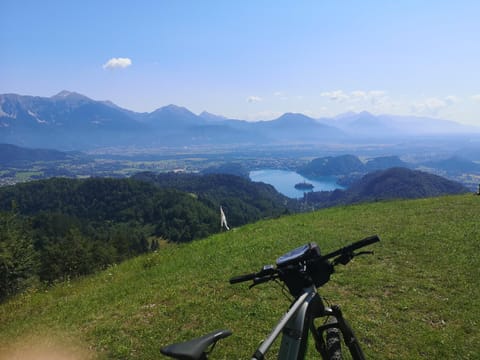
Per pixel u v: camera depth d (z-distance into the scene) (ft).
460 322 21.12
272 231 48.06
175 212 414.62
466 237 36.32
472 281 26.50
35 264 101.35
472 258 30.78
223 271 32.96
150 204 458.09
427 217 47.19
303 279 9.35
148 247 330.34
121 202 494.18
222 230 62.49
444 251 32.99
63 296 37.42
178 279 32.76
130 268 44.52
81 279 46.88
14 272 91.15
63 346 21.50
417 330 20.42
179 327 22.79
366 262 31.58
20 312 33.14
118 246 260.42
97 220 460.55
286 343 8.52
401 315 22.08
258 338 20.65
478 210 49.11
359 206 64.13
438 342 19.21
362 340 19.62
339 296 25.18
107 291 33.76
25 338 23.91
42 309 32.48
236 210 454.40
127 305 27.48
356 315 22.25
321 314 9.95
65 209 494.18
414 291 25.38
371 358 18.08
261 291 27.17
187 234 359.25
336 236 40.91
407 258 31.99
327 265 9.80
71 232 198.18
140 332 22.45
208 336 8.36
